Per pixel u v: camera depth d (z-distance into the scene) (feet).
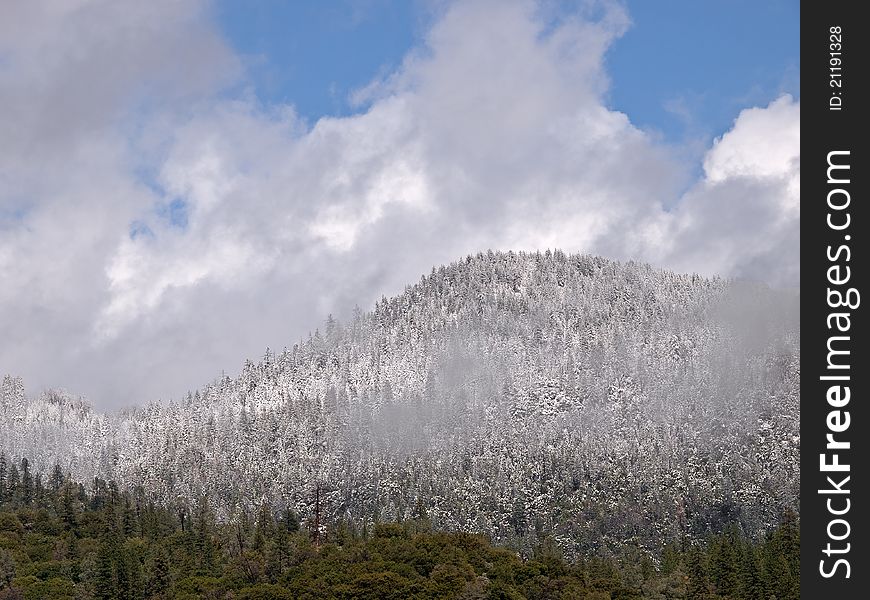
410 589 629.92
